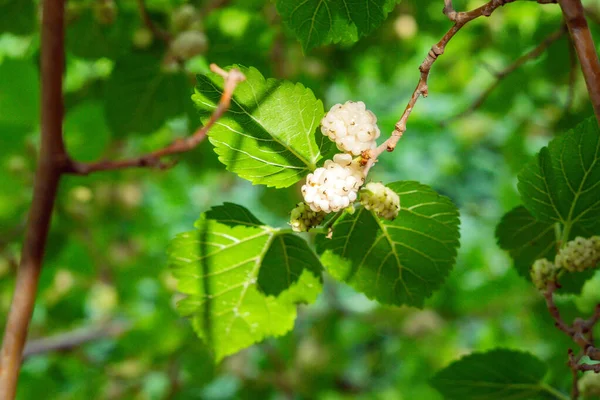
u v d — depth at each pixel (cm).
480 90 109
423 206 34
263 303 36
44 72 40
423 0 70
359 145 32
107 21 53
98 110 65
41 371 85
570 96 50
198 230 35
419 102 121
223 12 57
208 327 36
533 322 65
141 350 80
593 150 33
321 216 33
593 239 34
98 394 84
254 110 33
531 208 35
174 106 54
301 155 33
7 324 38
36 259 39
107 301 89
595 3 66
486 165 116
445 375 39
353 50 73
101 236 85
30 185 68
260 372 86
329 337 93
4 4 54
